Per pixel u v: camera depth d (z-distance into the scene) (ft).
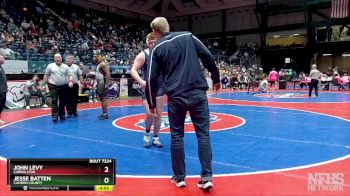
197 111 12.07
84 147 19.19
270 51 114.93
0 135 23.21
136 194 11.63
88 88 50.83
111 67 64.44
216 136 22.13
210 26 132.46
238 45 126.31
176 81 11.94
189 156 16.89
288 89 86.28
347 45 99.91
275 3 113.50
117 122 29.25
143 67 17.94
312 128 25.21
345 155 16.78
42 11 88.58
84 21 97.86
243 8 124.47
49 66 29.25
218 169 14.49
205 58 12.39
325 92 71.82
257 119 30.37
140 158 16.61
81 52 66.95
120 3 119.03
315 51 106.63
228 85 90.38
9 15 76.74
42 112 37.78
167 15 137.59
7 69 46.78
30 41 60.70
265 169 14.43
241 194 11.50
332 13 95.61
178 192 11.80
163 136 22.41
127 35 108.68
